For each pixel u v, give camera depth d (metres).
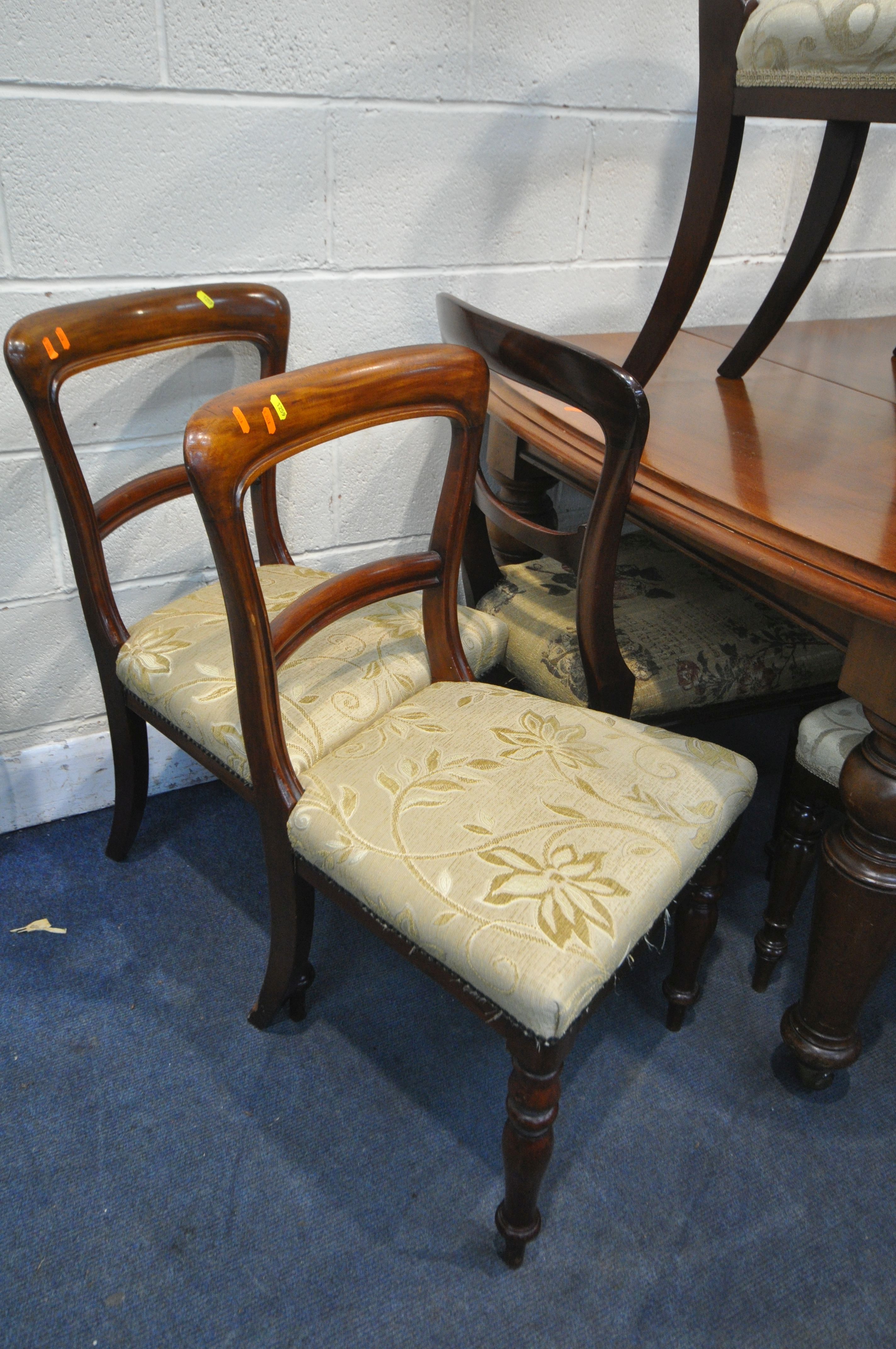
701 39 1.10
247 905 1.35
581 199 1.48
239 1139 1.05
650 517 0.99
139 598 1.42
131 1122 1.06
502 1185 1.02
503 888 0.81
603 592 0.98
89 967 1.25
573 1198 1.01
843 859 0.96
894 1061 1.18
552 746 0.98
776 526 0.89
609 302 1.59
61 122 1.10
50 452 1.06
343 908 0.92
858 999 1.03
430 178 1.34
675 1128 1.08
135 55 1.10
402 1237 0.97
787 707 1.26
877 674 0.84
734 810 0.93
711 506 0.95
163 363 1.28
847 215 1.73
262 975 1.25
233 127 1.19
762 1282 0.94
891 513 0.93
